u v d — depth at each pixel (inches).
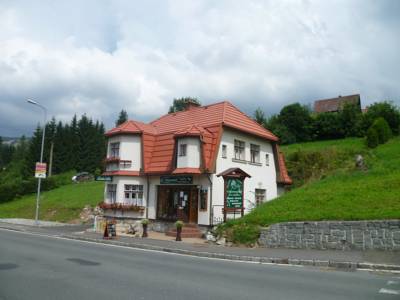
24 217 1643.7
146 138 1093.1
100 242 780.0
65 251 597.9
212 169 927.0
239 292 339.3
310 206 738.8
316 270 471.5
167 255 599.5
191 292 334.0
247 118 1173.7
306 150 1627.7
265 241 690.8
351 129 1903.3
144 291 333.7
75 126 3447.3
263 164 1153.4
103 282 367.2
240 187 910.4
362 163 1060.5
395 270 462.6
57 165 3006.9
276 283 383.6
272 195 1173.7
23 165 3115.2
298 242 655.1
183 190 989.8
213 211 920.3
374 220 598.2
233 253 599.2
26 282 360.8
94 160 3157.0
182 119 1176.2
